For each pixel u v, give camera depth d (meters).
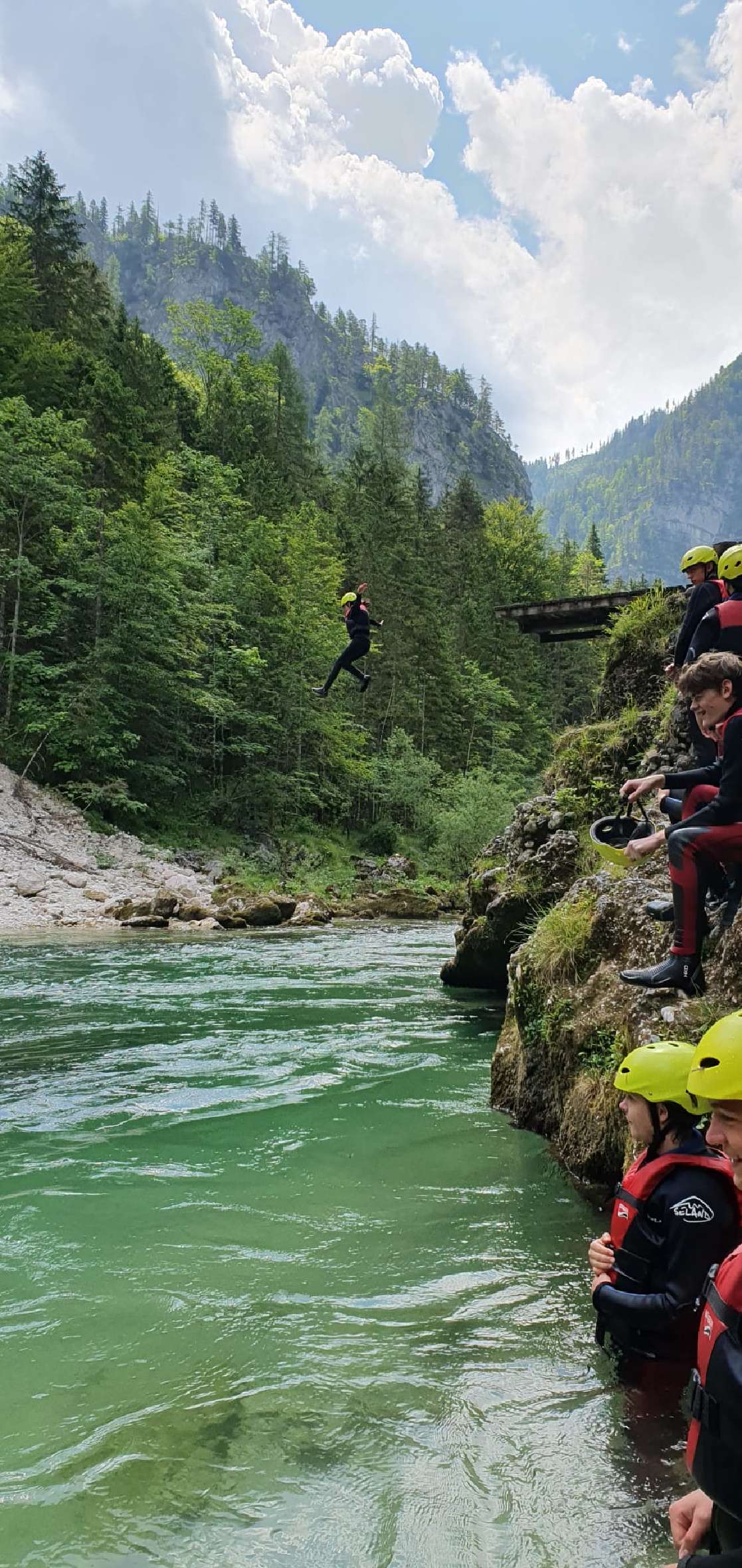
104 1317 3.26
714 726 3.22
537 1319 3.25
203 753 33.34
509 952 10.47
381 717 46.72
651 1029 4.42
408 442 139.25
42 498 29.50
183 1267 3.70
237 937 17.88
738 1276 1.55
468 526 82.38
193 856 28.06
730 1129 1.65
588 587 98.19
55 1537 2.09
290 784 35.69
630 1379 2.83
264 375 67.56
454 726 51.72
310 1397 2.73
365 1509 2.21
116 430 37.22
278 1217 4.27
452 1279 3.61
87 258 58.16
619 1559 2.03
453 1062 7.55
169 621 30.50
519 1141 5.49
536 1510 2.21
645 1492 2.28
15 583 29.08
